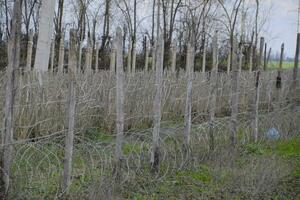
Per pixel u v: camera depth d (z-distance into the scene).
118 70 6.68
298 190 7.00
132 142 7.76
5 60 21.80
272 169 7.57
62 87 9.44
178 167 7.73
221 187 6.97
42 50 10.88
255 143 10.36
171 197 6.46
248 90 14.14
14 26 5.67
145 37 21.42
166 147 7.75
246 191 6.76
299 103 15.37
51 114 9.19
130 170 6.95
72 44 6.05
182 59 24.39
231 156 8.10
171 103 12.25
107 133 10.52
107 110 10.71
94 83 10.88
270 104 14.25
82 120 9.60
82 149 6.89
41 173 6.13
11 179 5.77
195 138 8.42
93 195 5.93
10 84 5.71
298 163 8.88
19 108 8.31
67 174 6.05
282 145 10.50
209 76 13.93
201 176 7.45
